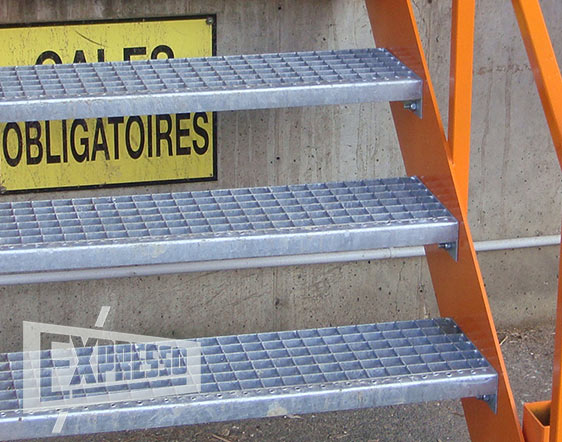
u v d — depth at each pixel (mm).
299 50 3107
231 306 3309
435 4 3168
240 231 2031
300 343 2098
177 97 2127
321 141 3205
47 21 2865
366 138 3240
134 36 2951
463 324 2125
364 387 1907
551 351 3404
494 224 3443
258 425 2947
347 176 3268
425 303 3471
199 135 3092
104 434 2877
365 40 3148
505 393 1916
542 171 3422
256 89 2158
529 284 3551
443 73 3242
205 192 2270
